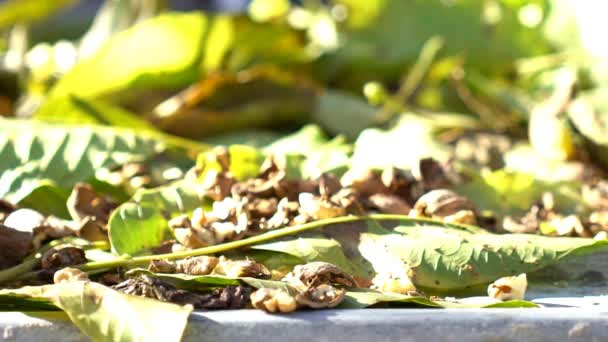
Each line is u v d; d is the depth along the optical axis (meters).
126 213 0.75
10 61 1.20
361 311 0.64
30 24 1.32
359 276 0.73
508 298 0.70
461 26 1.18
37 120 0.92
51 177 0.85
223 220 0.75
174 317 0.62
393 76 1.16
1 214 0.79
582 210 0.84
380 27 1.16
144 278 0.66
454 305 0.66
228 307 0.65
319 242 0.74
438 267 0.73
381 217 0.76
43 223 0.76
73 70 1.03
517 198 0.85
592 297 0.71
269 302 0.63
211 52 1.08
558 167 0.96
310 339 0.63
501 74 1.17
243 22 1.07
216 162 0.82
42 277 0.70
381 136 0.97
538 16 1.19
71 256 0.71
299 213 0.77
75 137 0.87
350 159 0.88
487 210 0.84
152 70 1.06
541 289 0.73
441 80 1.12
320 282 0.68
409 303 0.66
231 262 0.70
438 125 1.03
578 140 0.97
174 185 0.81
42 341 0.63
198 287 0.67
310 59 1.13
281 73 1.07
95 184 0.85
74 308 0.63
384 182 0.81
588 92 1.08
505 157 0.99
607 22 1.13
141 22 1.09
